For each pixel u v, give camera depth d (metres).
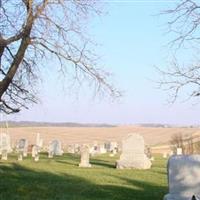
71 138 97.56
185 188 13.64
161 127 116.12
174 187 13.75
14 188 19.45
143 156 32.62
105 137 101.19
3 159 37.22
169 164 13.87
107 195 18.58
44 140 89.50
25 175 24.66
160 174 28.06
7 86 14.85
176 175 13.76
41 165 31.89
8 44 14.59
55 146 50.03
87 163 32.72
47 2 14.62
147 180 24.38
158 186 21.86
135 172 29.08
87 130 115.12
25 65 15.84
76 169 29.92
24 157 41.56
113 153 57.31
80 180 23.41
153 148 73.00
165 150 68.81
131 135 32.97
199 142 56.69
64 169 29.47
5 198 16.94
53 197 17.59
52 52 15.48
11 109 15.95
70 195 18.23
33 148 43.19
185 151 54.94
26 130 108.19
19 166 30.23
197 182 13.57
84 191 19.39
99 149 62.59
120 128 118.50
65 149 66.94
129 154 32.62
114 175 26.58
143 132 108.69
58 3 14.76
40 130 110.31
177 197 13.56
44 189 19.50
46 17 14.72
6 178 22.92
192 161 13.70
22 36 14.58
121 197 18.16
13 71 14.80
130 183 22.78
